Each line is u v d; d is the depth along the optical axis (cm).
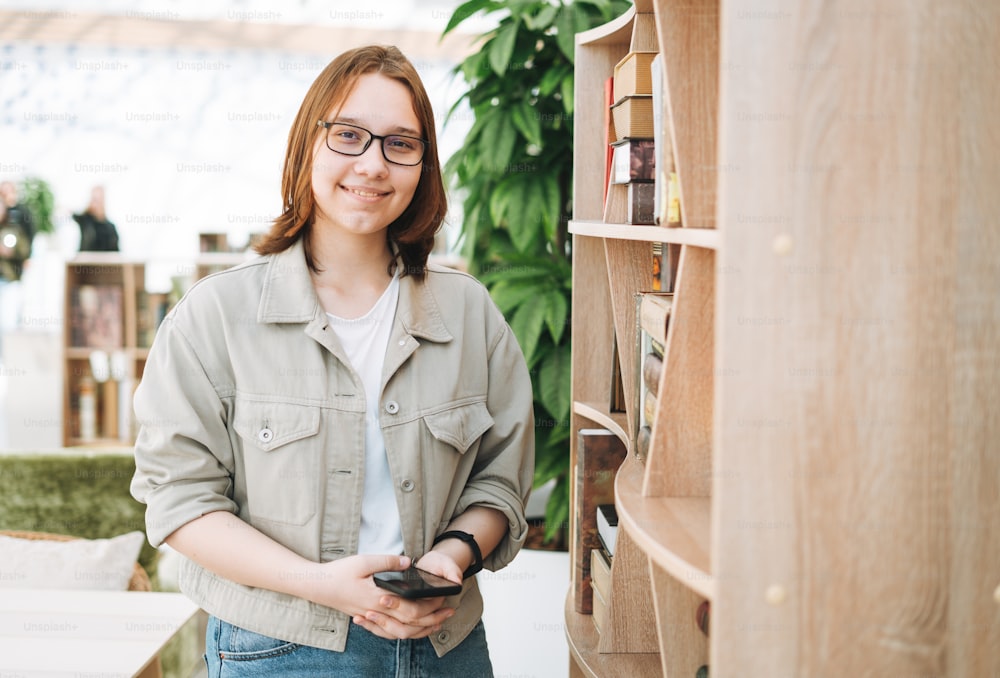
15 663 182
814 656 103
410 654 155
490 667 173
